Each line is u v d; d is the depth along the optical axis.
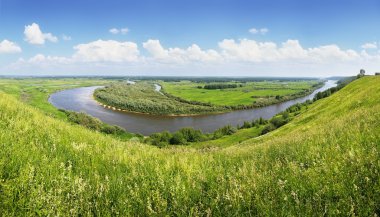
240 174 6.54
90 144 9.89
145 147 12.48
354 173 5.70
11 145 6.91
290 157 8.61
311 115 49.91
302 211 4.77
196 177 6.53
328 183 5.51
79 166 6.74
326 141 10.52
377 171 5.47
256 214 4.89
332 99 57.12
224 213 4.89
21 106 15.70
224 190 5.57
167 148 14.11
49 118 14.80
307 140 12.75
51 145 8.11
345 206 4.71
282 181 5.75
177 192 5.49
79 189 5.09
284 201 5.08
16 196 4.79
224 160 9.45
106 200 5.00
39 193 4.72
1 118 10.61
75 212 4.63
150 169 7.13
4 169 5.47
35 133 9.07
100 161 7.56
